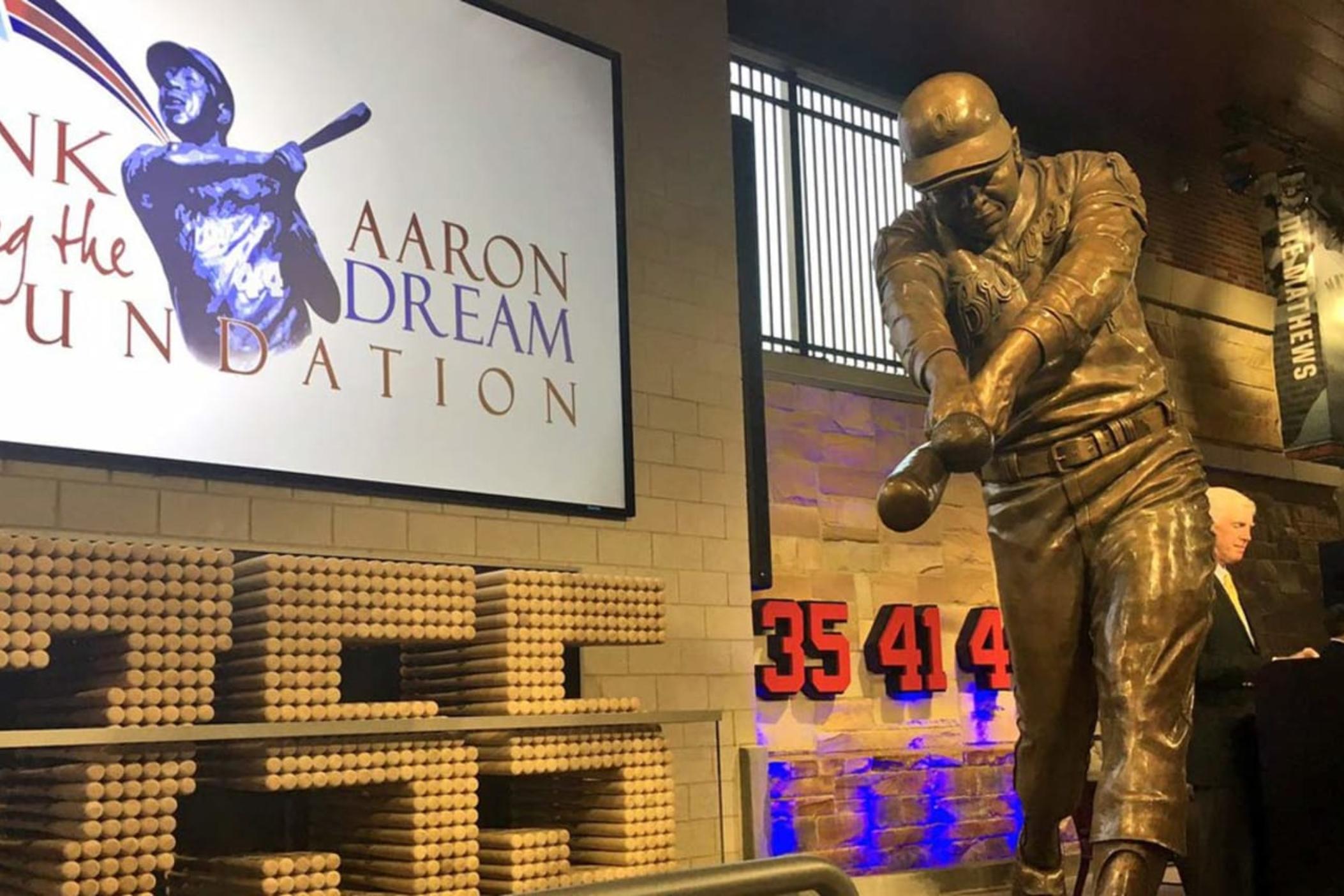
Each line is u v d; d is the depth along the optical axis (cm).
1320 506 993
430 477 467
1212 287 936
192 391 410
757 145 708
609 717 449
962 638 734
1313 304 954
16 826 352
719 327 591
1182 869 418
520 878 427
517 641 442
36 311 380
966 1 735
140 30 416
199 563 363
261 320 430
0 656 323
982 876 483
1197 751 408
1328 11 769
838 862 652
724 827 548
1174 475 306
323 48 462
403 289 471
